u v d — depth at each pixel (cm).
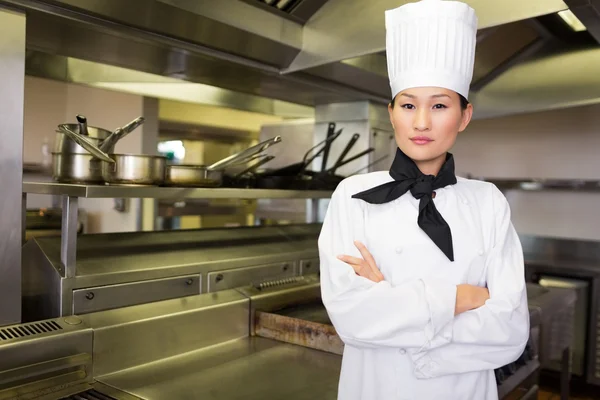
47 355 129
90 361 138
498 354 99
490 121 427
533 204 409
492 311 97
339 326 103
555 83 253
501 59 260
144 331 151
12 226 136
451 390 103
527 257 383
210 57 195
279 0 196
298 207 373
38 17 150
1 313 134
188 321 163
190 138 449
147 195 156
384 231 107
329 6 201
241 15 182
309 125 364
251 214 502
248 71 216
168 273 170
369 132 287
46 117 437
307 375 148
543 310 199
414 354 100
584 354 331
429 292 97
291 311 195
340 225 112
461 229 106
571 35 254
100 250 171
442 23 99
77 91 438
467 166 441
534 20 232
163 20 165
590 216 382
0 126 133
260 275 203
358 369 112
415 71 100
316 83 240
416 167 106
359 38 189
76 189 140
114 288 156
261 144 188
